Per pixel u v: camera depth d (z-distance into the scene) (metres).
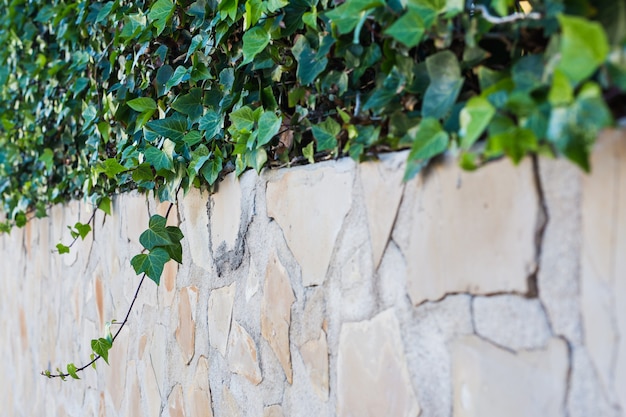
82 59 1.97
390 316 0.94
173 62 1.57
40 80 2.38
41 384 2.83
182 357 1.64
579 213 0.67
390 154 0.95
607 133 0.64
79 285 2.35
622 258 0.62
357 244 1.01
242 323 1.36
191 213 1.61
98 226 2.16
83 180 2.10
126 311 1.96
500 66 0.84
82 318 2.32
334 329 1.07
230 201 1.42
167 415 1.71
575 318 0.68
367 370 0.99
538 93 0.70
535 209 0.71
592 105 0.60
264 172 1.29
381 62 0.98
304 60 1.10
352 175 1.03
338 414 1.06
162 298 1.75
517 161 0.67
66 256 2.48
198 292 1.57
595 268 0.65
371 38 1.00
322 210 1.10
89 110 1.89
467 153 0.72
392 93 0.94
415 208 0.89
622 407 0.63
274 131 1.15
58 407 2.62
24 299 3.10
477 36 0.80
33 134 2.47
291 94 1.17
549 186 0.70
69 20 2.06
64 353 2.52
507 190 0.75
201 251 1.55
